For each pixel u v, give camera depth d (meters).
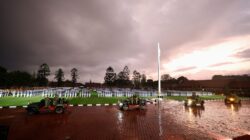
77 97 28.17
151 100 25.00
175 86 70.62
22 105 18.00
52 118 13.01
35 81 83.38
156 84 88.69
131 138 8.70
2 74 57.88
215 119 13.30
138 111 16.61
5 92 28.92
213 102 25.52
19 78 65.62
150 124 11.51
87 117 13.52
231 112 16.61
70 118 13.09
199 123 11.95
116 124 11.41
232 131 10.10
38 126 10.75
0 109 16.41
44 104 14.58
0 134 6.11
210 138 8.84
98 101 22.95
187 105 20.52
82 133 9.42
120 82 93.31
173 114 15.29
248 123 12.05
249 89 42.34
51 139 8.47
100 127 10.62
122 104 17.20
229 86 52.56
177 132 9.77
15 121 11.98
